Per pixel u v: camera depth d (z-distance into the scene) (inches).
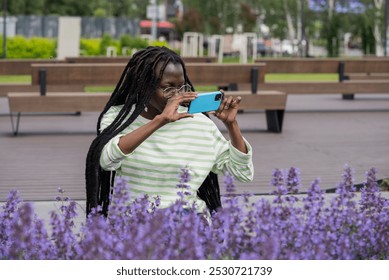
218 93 179.0
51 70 505.7
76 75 511.5
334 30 1823.3
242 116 586.2
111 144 176.7
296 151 420.5
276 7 2271.2
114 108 187.6
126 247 139.3
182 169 174.9
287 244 157.8
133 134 175.0
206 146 185.0
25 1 2650.1
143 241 141.3
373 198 185.3
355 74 797.9
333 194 284.0
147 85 179.9
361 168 369.4
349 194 176.7
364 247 165.6
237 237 151.9
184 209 180.4
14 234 154.3
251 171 186.9
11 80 987.3
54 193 312.0
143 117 186.4
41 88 486.9
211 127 187.0
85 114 600.7
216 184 190.5
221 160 187.9
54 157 400.5
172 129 184.9
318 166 374.6
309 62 666.8
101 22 2287.2
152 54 181.3
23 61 631.2
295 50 2190.0
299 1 2251.5
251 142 453.4
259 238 151.3
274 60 665.0
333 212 167.6
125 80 184.2
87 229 162.1
